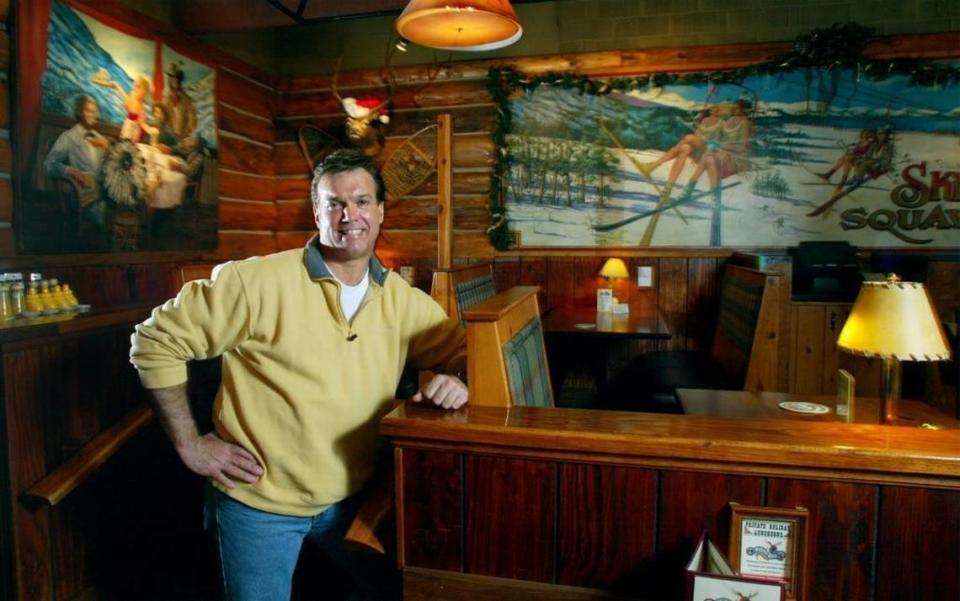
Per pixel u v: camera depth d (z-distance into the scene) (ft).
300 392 5.21
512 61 16.98
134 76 12.86
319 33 18.16
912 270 15.42
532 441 4.08
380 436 5.68
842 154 15.57
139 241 13.16
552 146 16.97
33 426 7.28
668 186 16.47
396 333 5.69
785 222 15.94
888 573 3.71
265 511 5.32
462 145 17.54
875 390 14.16
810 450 3.67
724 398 8.23
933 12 15.12
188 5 14.48
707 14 16.16
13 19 10.19
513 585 4.24
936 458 3.54
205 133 15.19
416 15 8.29
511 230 17.38
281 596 5.49
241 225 16.84
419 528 4.40
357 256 5.34
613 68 16.44
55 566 7.54
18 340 7.07
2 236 10.20
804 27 15.74
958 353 7.07
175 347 5.11
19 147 10.36
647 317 14.44
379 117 17.52
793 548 3.77
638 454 3.91
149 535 9.01
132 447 8.68
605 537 4.06
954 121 14.98
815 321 14.64
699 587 3.47
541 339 7.25
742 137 16.01
